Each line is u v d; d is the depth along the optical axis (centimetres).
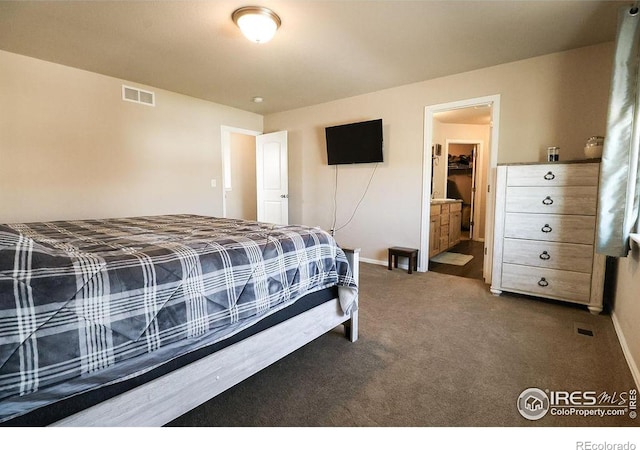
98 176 352
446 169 625
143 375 107
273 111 509
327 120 457
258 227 205
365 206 432
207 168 454
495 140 324
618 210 195
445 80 353
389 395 151
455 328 227
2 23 239
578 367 174
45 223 232
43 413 88
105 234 176
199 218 272
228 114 479
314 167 480
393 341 207
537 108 300
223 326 126
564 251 261
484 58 302
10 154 297
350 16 228
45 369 83
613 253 197
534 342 204
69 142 330
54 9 220
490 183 331
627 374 167
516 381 162
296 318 165
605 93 271
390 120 398
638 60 184
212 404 143
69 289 90
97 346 93
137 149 381
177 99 415
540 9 218
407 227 398
